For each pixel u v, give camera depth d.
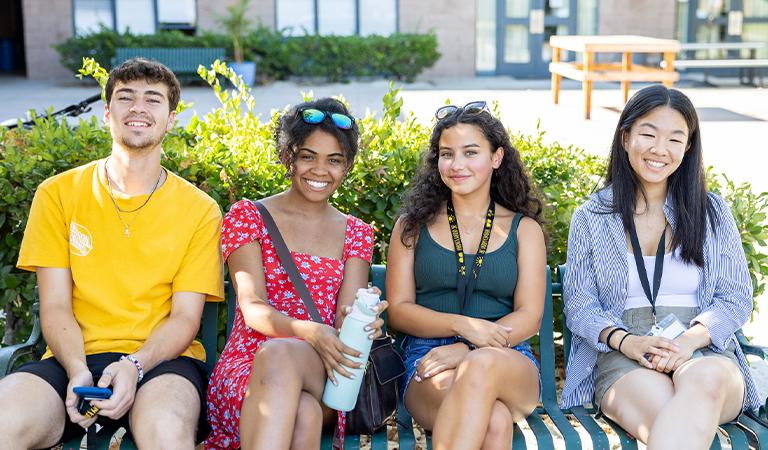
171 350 3.22
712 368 3.07
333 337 3.04
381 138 4.44
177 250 3.34
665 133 3.41
